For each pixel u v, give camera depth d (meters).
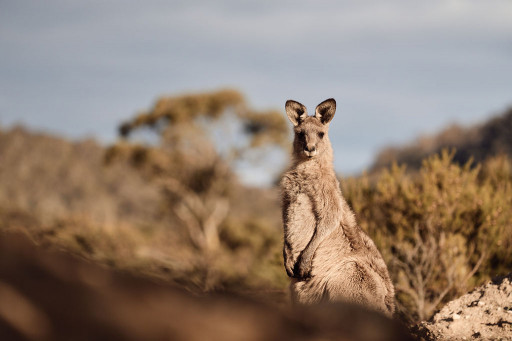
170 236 58.38
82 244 22.03
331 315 3.92
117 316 2.01
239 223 66.94
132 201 134.25
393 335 3.59
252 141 84.06
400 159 145.62
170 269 22.00
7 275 1.97
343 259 13.89
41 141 191.12
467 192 20.72
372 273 13.55
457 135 155.12
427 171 22.12
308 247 14.18
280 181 15.79
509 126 137.25
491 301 12.31
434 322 12.22
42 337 1.85
